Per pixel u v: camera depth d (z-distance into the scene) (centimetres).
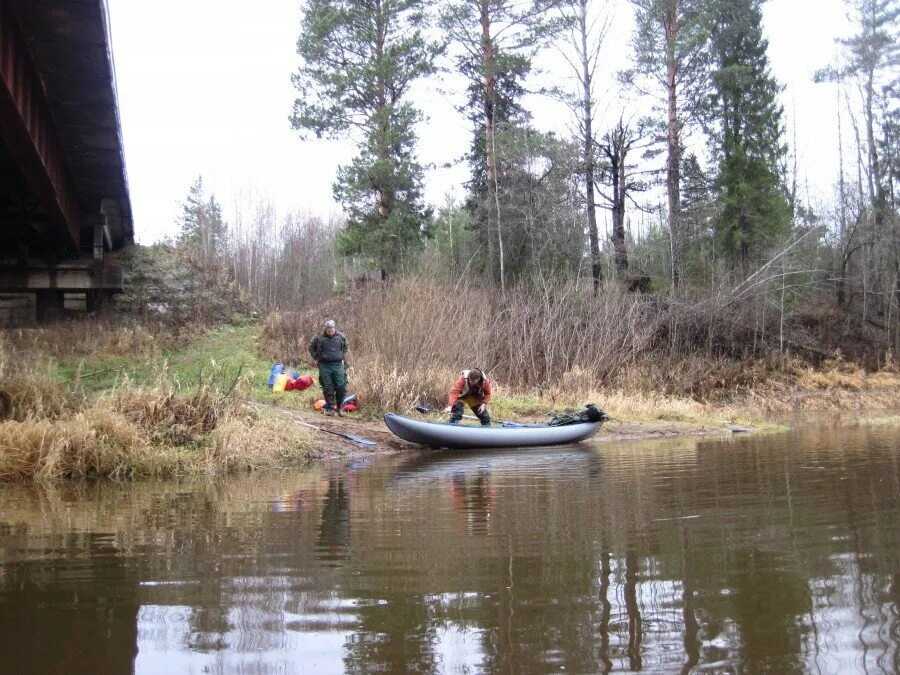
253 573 362
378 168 2573
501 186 2802
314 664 240
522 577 342
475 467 898
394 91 2720
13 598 326
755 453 957
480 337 1853
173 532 483
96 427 880
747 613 281
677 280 3014
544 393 1756
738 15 3369
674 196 2855
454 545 420
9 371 1102
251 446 952
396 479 788
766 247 3278
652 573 344
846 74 3438
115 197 2319
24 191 1952
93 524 521
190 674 234
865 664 228
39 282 2375
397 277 2242
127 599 320
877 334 3338
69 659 250
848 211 3800
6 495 700
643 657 240
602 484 684
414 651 250
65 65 1272
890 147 3647
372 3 2698
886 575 329
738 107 3394
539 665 235
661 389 1989
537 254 2706
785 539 412
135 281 2570
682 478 709
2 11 1059
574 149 2722
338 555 399
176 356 2023
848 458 855
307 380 1591
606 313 2094
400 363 1639
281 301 3928
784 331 3111
